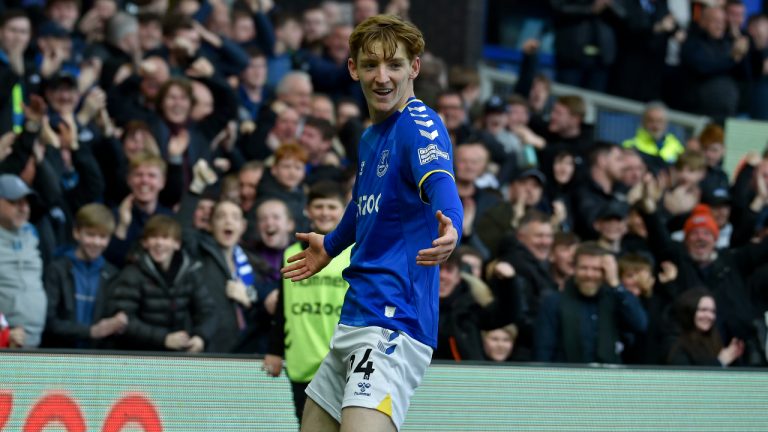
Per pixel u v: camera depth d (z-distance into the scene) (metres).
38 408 5.99
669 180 12.47
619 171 11.68
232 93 10.62
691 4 15.35
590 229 11.38
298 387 6.54
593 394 6.80
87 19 12.12
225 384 6.39
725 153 14.20
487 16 17.23
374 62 4.68
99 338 7.55
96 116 10.00
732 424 7.09
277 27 12.91
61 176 9.20
